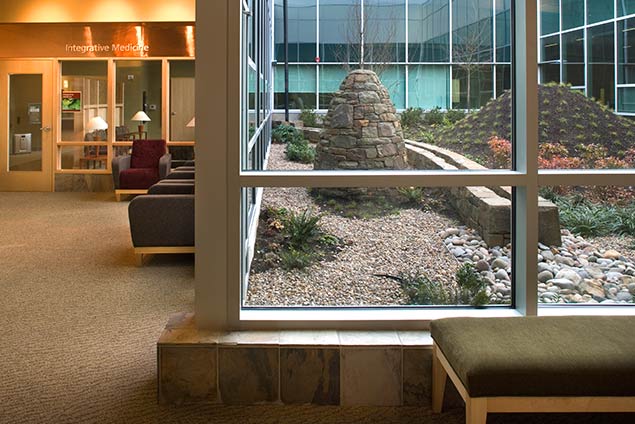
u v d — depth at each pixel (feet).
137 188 29.37
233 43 7.89
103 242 19.60
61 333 10.69
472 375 5.71
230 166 8.05
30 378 8.63
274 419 7.32
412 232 8.88
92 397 7.97
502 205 8.71
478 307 8.73
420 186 8.35
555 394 5.74
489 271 8.77
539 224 8.77
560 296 8.76
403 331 8.20
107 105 33.27
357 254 8.84
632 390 5.77
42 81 33.04
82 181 33.55
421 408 7.63
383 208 8.91
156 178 29.45
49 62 32.81
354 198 8.86
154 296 13.26
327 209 8.89
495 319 7.00
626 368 5.76
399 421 7.28
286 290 8.80
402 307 8.73
